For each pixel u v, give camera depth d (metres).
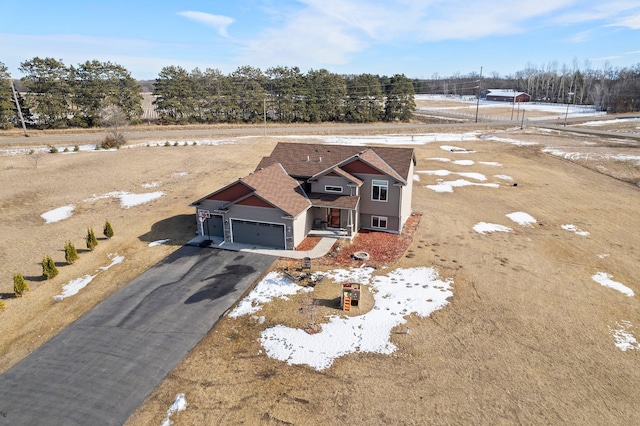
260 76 100.06
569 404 13.34
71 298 20.55
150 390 14.14
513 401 13.45
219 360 15.61
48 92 74.19
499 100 151.38
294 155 31.64
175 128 78.81
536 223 30.61
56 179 42.22
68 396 13.91
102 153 54.44
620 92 116.25
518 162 51.09
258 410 13.16
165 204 34.91
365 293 20.33
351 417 12.83
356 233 28.20
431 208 34.03
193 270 23.00
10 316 19.08
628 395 13.74
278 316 18.41
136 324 18.03
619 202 35.53
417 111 118.00
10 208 34.25
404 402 13.42
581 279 21.89
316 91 94.00
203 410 13.20
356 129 78.62
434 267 23.12
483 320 18.00
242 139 65.81
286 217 24.66
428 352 15.90
